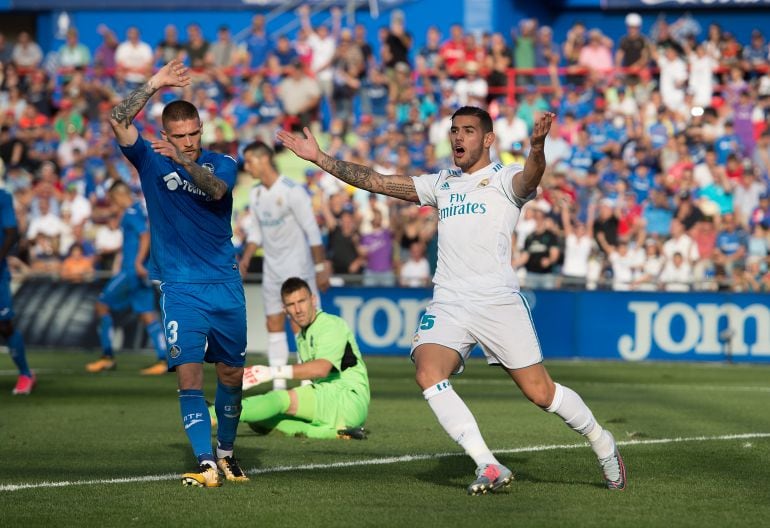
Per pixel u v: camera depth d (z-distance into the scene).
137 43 72.94
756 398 34.44
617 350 49.34
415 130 64.88
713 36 70.25
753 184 59.38
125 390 36.50
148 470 20.70
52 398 34.09
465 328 18.06
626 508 17.02
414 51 75.62
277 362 33.44
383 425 27.58
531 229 54.97
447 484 19.14
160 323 43.44
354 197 59.81
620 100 66.12
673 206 56.78
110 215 61.09
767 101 66.31
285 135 18.98
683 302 48.75
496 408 31.33
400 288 49.62
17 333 35.09
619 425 27.69
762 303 48.25
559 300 49.81
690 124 62.84
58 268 57.12
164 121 18.78
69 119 69.25
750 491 18.55
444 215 18.50
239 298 19.39
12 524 15.90
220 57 71.75
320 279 33.47
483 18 75.00
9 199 33.94
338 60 68.81
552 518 16.22
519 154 61.66
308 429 25.36
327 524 15.81
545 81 70.81
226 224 19.33
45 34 80.25
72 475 20.12
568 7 76.44
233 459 19.80
